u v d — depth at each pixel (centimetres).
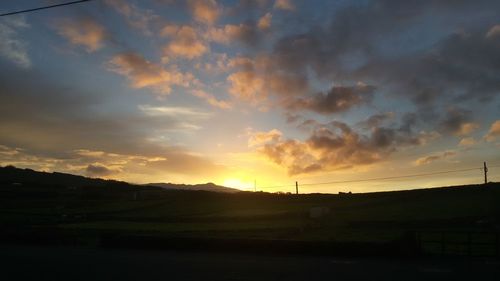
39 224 7731
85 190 14925
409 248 2752
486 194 8919
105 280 1905
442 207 7956
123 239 3488
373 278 1906
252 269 2175
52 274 2069
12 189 13612
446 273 2050
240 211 9612
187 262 2461
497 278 1923
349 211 8550
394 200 9475
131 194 13600
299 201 10919
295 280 1861
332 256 2775
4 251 3186
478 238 4534
